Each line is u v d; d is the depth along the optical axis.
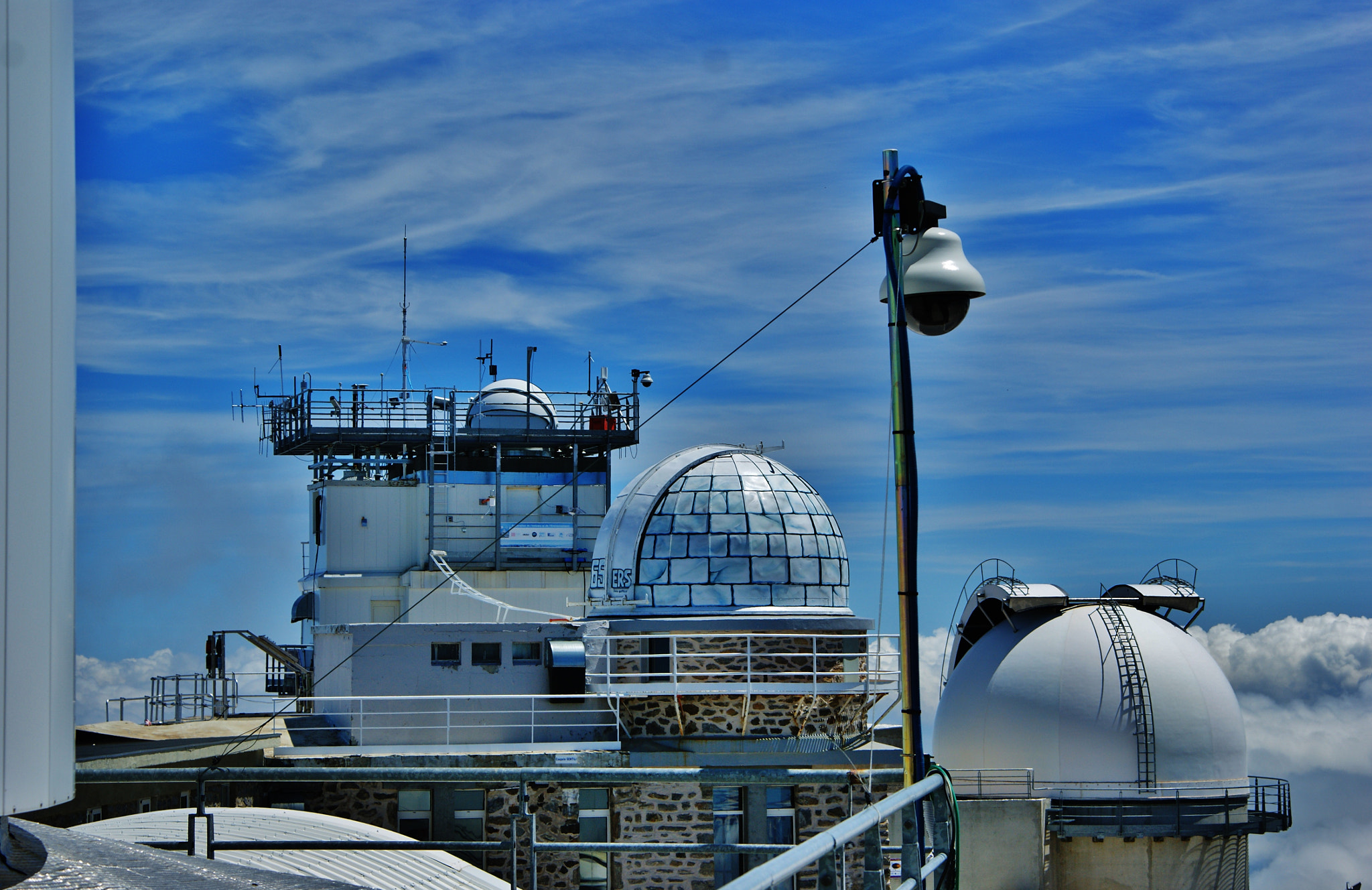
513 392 47.53
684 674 30.31
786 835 29.55
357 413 44.66
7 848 6.81
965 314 10.98
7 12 5.91
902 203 10.81
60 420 6.14
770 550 31.94
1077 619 52.38
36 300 6.02
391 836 20.95
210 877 7.58
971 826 47.56
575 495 45.41
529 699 31.12
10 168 5.91
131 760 22.81
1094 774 49.50
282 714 31.91
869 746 30.42
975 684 52.53
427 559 44.22
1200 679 51.22
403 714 29.09
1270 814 50.72
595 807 28.92
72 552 6.22
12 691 5.85
